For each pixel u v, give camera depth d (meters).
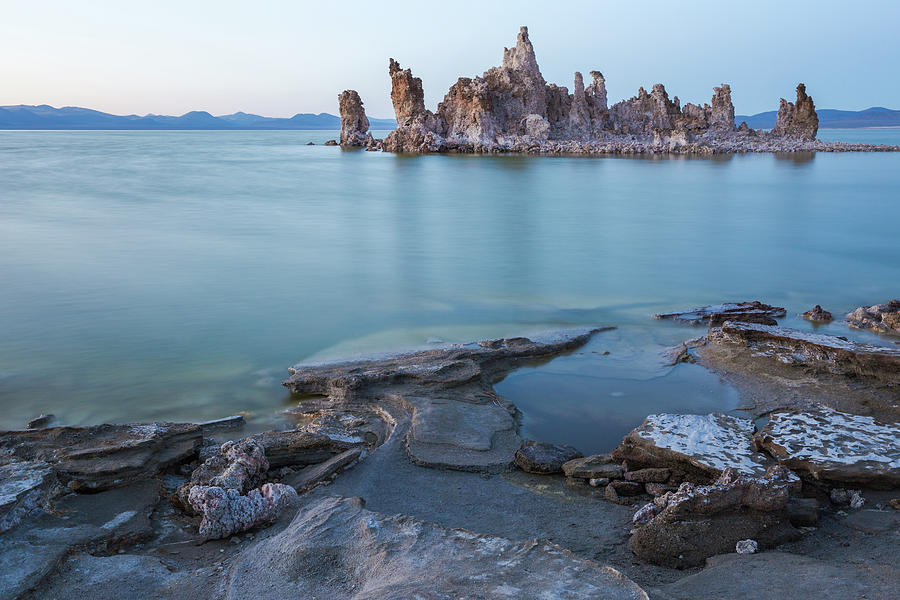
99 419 10.70
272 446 8.83
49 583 5.86
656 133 101.50
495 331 15.27
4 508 6.65
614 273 21.66
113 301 17.58
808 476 7.82
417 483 8.24
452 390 11.32
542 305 17.64
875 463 7.82
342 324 15.78
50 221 31.91
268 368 12.95
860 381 11.45
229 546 6.78
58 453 8.53
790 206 39.47
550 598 5.08
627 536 6.95
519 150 100.06
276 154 101.31
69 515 7.20
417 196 45.28
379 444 9.62
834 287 19.78
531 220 34.03
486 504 7.73
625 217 35.19
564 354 13.73
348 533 6.48
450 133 106.88
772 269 22.27
